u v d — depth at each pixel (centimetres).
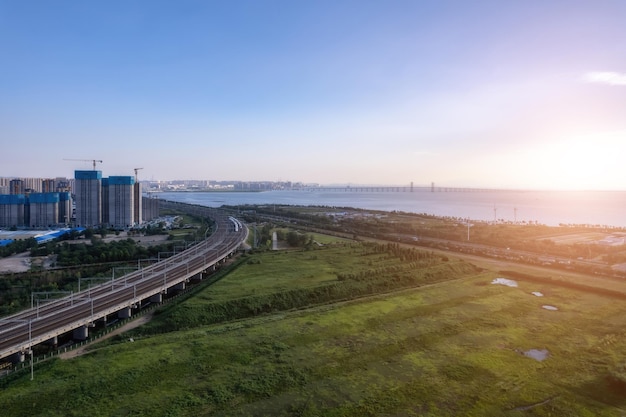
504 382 5631
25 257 14600
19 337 6775
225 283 10569
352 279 10981
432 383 5578
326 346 6694
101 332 7888
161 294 9881
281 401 5091
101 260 13875
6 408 4819
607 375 5719
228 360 6131
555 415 4891
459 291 10006
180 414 4766
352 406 5000
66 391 5184
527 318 8131
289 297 9644
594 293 9931
